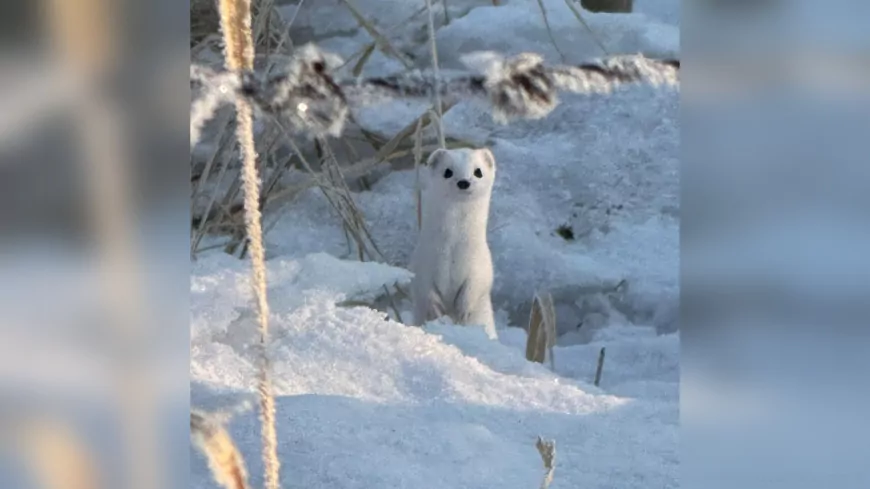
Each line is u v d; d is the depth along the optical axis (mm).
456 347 4305
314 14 7895
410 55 7633
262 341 1411
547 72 1610
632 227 7379
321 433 2709
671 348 5613
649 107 7891
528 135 7934
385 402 3156
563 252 7215
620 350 5641
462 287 6367
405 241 6996
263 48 5703
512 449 2764
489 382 3539
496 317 6809
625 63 1652
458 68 7445
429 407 3121
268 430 1425
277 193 5977
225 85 1343
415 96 1643
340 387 3426
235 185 5688
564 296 6789
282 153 7176
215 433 1238
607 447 2795
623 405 3295
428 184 6391
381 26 7875
